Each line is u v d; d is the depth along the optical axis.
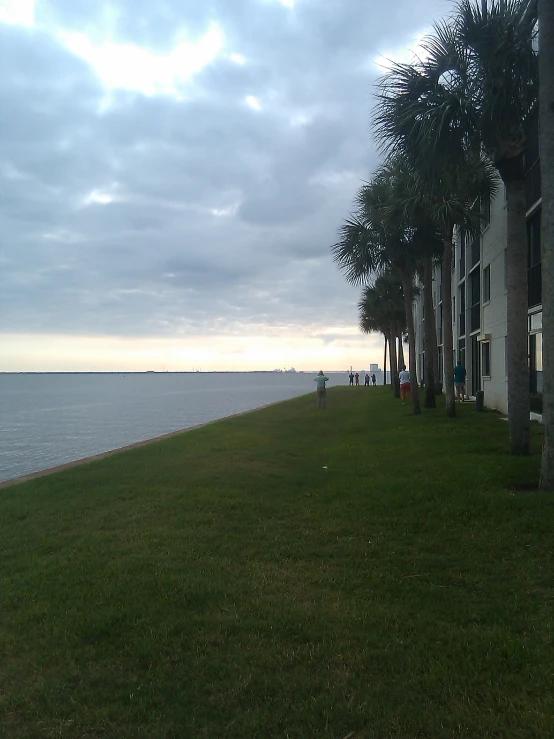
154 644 4.18
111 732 3.29
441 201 17.55
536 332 16.36
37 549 6.50
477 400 21.11
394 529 6.91
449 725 3.26
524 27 9.58
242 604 4.86
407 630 4.38
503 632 4.30
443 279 18.81
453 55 10.09
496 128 10.12
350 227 20.84
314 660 3.95
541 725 3.22
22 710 3.50
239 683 3.69
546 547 6.02
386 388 55.03
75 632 4.40
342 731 3.25
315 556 6.12
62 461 18.41
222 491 9.05
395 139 10.77
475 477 8.84
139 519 7.59
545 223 7.85
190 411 39.78
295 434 17.19
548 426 7.94
